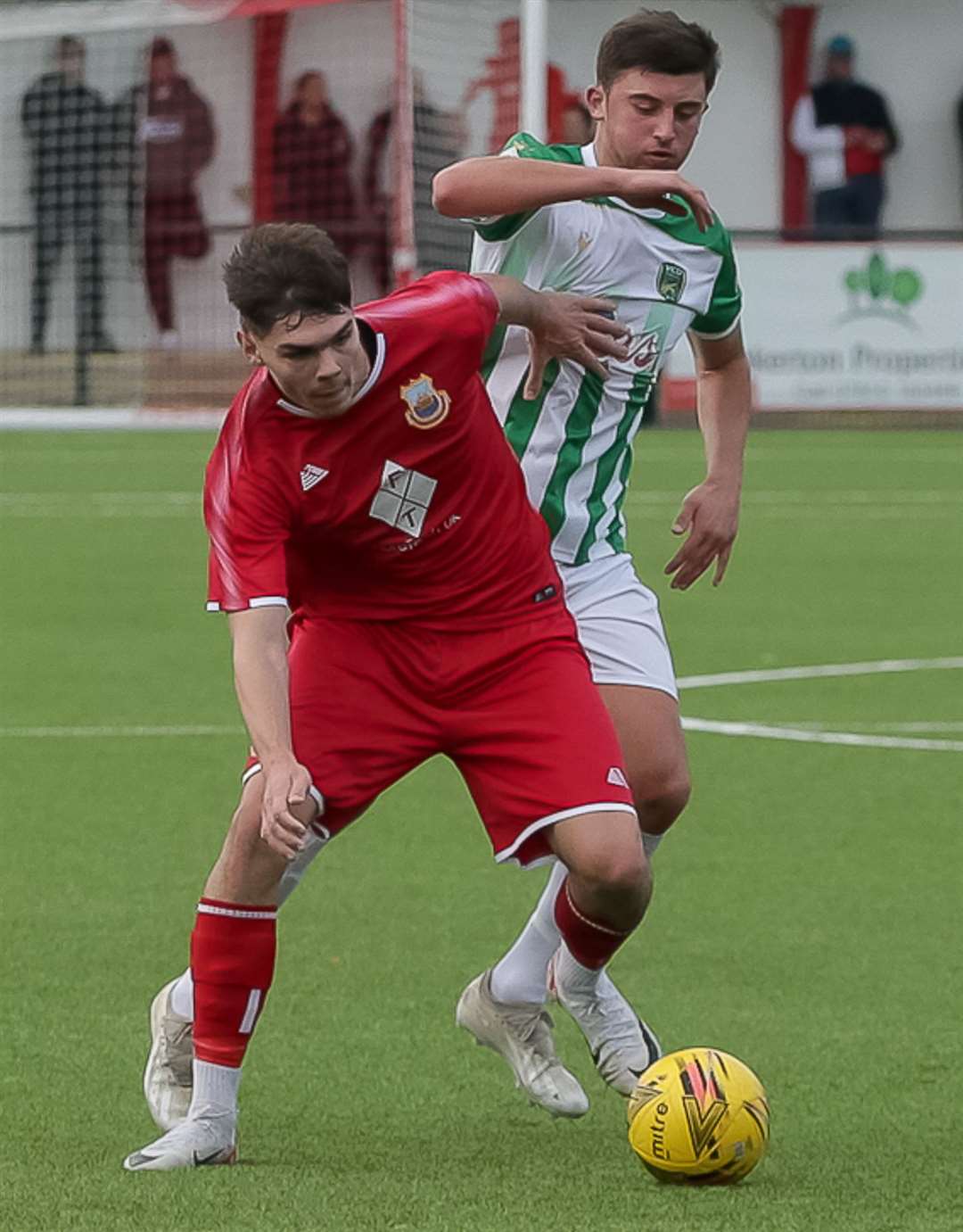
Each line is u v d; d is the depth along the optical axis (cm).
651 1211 1323
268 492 1426
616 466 1708
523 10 5575
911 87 8275
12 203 8338
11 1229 1284
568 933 1561
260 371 1433
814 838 2402
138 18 7306
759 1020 1775
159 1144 1426
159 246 7875
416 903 2148
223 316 7956
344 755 1495
